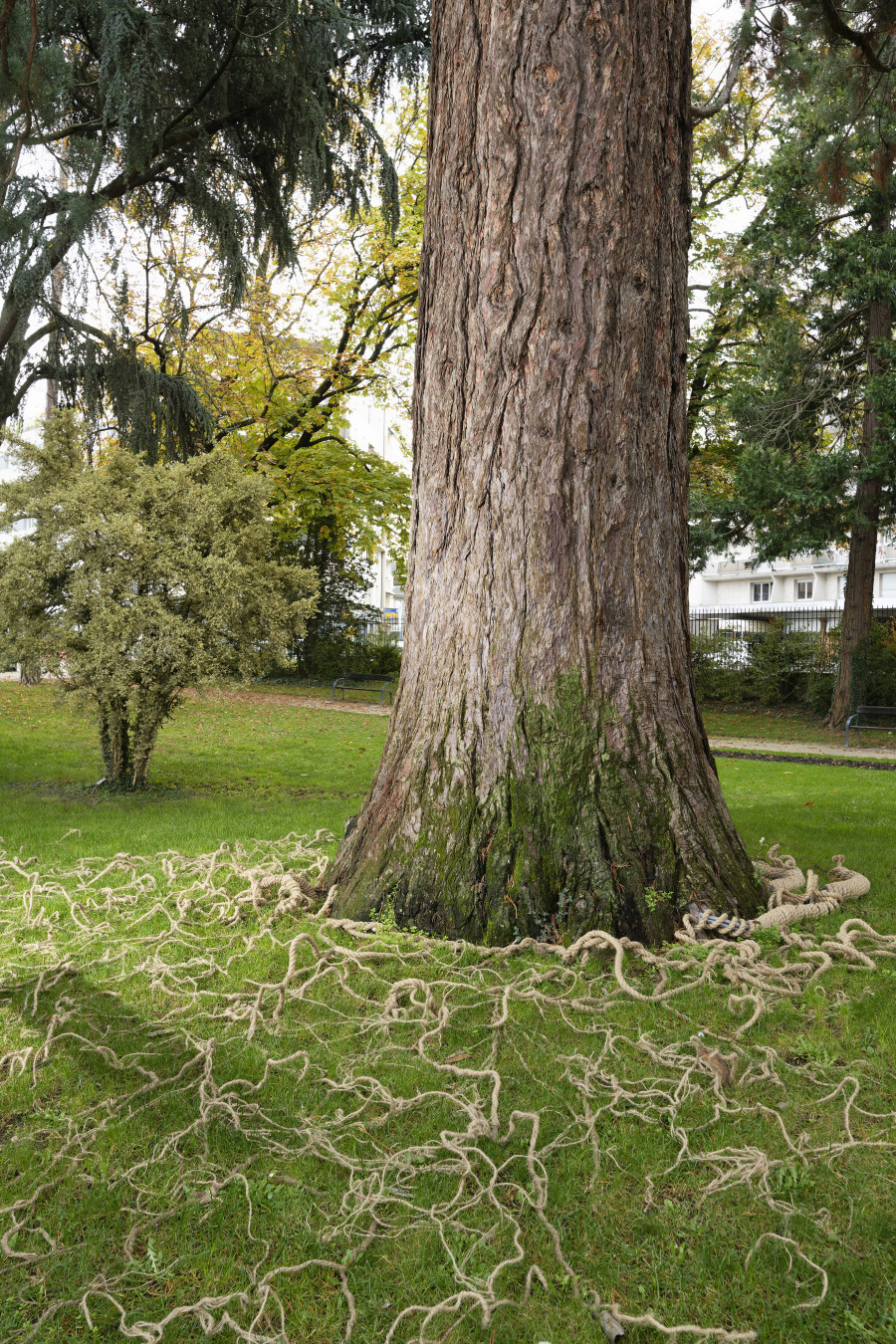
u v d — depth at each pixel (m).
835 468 17.56
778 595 51.66
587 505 4.42
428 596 4.74
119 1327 1.88
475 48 4.51
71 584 7.78
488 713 4.41
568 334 4.37
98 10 10.47
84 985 3.69
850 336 18.95
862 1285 2.02
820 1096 2.85
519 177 4.38
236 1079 2.85
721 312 21.47
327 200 12.96
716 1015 3.39
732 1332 1.87
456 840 4.28
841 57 8.47
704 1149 2.55
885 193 17.16
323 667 26.91
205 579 7.92
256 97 12.21
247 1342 1.83
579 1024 3.33
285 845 6.16
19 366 11.12
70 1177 2.37
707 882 4.23
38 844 6.12
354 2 12.42
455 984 3.55
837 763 13.49
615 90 4.33
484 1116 2.67
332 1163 2.45
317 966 3.79
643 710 4.45
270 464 20.33
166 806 7.81
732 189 21.98
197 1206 2.26
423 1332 1.87
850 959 4.04
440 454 4.69
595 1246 2.15
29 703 16.11
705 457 23.64
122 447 12.07
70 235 10.45
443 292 4.67
